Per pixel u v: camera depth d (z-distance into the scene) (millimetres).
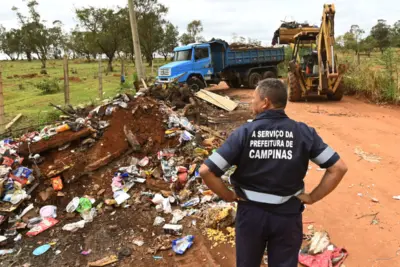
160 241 4320
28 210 4934
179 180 5590
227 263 3836
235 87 19828
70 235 4531
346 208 4902
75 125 6203
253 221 2357
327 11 12305
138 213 4992
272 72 19906
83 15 43594
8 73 42500
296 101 13844
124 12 42875
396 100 12711
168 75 15750
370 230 4328
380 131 8875
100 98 13648
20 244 4371
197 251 4082
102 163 5777
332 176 2301
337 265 3697
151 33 42844
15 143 6844
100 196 5324
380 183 5652
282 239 2359
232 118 10492
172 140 6637
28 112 12812
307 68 13625
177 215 4871
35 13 56656
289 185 2316
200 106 11055
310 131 2375
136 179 5609
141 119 6910
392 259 3752
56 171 5488
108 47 42938
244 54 18156
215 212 4676
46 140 5891
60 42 72938
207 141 6969
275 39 19281
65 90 11312
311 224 4527
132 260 3984
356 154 7074
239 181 2439
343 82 14336
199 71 16328
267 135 2344
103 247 4262
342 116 10820
